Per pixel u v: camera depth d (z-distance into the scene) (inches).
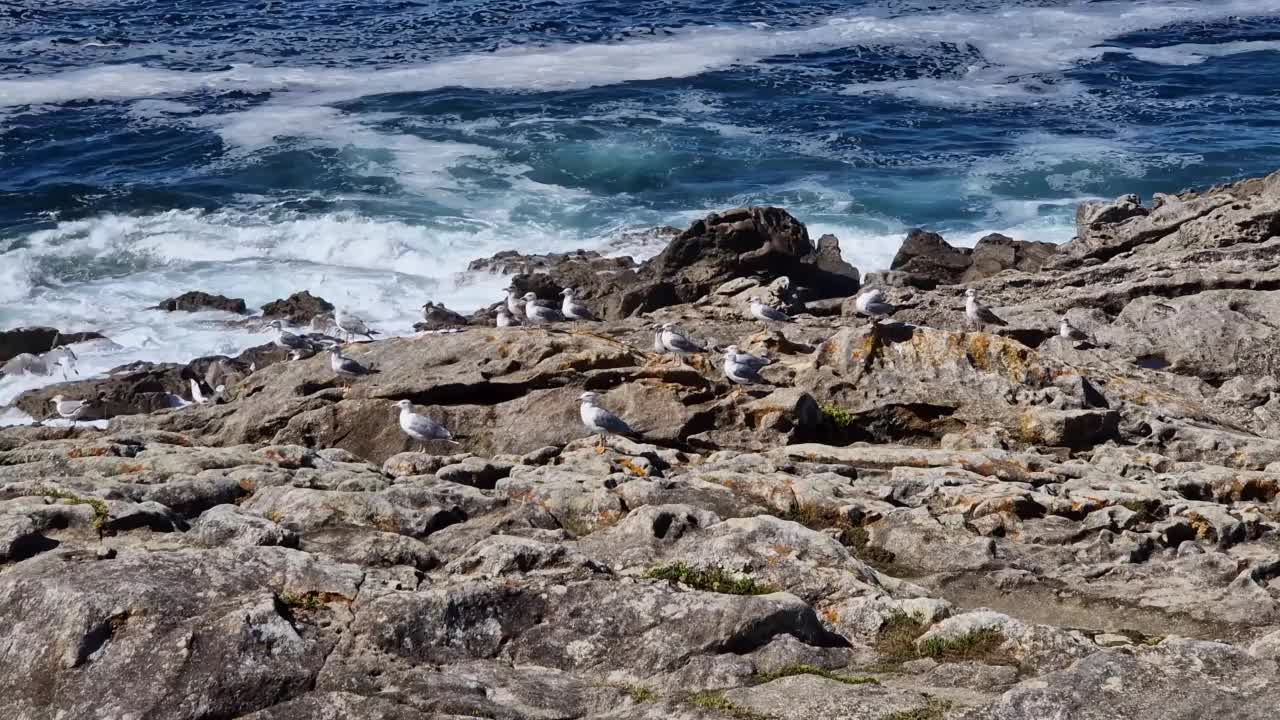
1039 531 589.3
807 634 430.0
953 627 431.8
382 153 2023.9
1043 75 2509.8
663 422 798.5
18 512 509.4
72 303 1472.7
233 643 398.3
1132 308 1058.7
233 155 2016.5
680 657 414.0
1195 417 852.6
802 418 794.8
